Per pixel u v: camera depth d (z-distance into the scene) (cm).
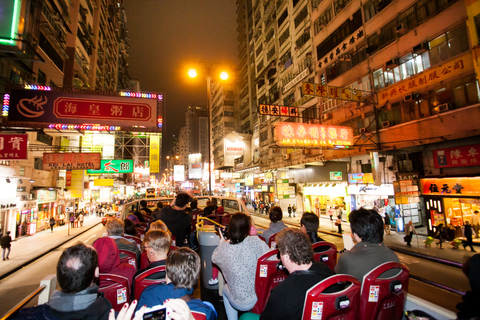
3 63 1057
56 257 1265
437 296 599
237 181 4497
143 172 4178
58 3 1978
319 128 1420
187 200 497
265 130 3161
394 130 1401
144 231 605
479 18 1046
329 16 2000
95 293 175
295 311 175
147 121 827
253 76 4238
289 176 2822
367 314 208
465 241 1112
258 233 484
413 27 1321
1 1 509
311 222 354
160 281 260
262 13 3447
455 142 1196
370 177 1664
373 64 1567
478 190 1132
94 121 782
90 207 3731
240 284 278
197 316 181
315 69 2153
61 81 2114
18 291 805
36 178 2092
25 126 730
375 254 234
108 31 4088
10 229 1691
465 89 1093
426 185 1341
